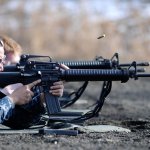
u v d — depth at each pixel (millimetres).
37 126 9695
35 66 8844
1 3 41875
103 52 37406
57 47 38906
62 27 39344
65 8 40094
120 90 21562
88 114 9664
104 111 13867
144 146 7754
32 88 9102
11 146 7613
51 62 8844
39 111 9375
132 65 8836
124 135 8930
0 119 8672
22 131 9109
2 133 8867
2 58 9352
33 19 40250
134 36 37969
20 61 9305
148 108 15117
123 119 12242
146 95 19906
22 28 40500
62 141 7992
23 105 9336
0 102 8695
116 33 38125
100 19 38844
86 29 38406
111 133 9148
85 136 8648
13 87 8867
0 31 40781
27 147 7520
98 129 9414
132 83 24375
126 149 7488
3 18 41344
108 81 9195
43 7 40562
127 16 39062
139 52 37094
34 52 38969
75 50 38219
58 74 8750
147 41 37781
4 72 8883
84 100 16328
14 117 9344
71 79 8781
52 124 9875
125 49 37562
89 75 8734
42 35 39562
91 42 37969
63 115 11078
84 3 39344
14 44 10906
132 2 39812
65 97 11773
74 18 39344
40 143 7871
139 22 38594
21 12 40906
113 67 10070
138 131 9594
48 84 8789
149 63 9797
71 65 10133
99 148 7508
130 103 16625
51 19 39906
